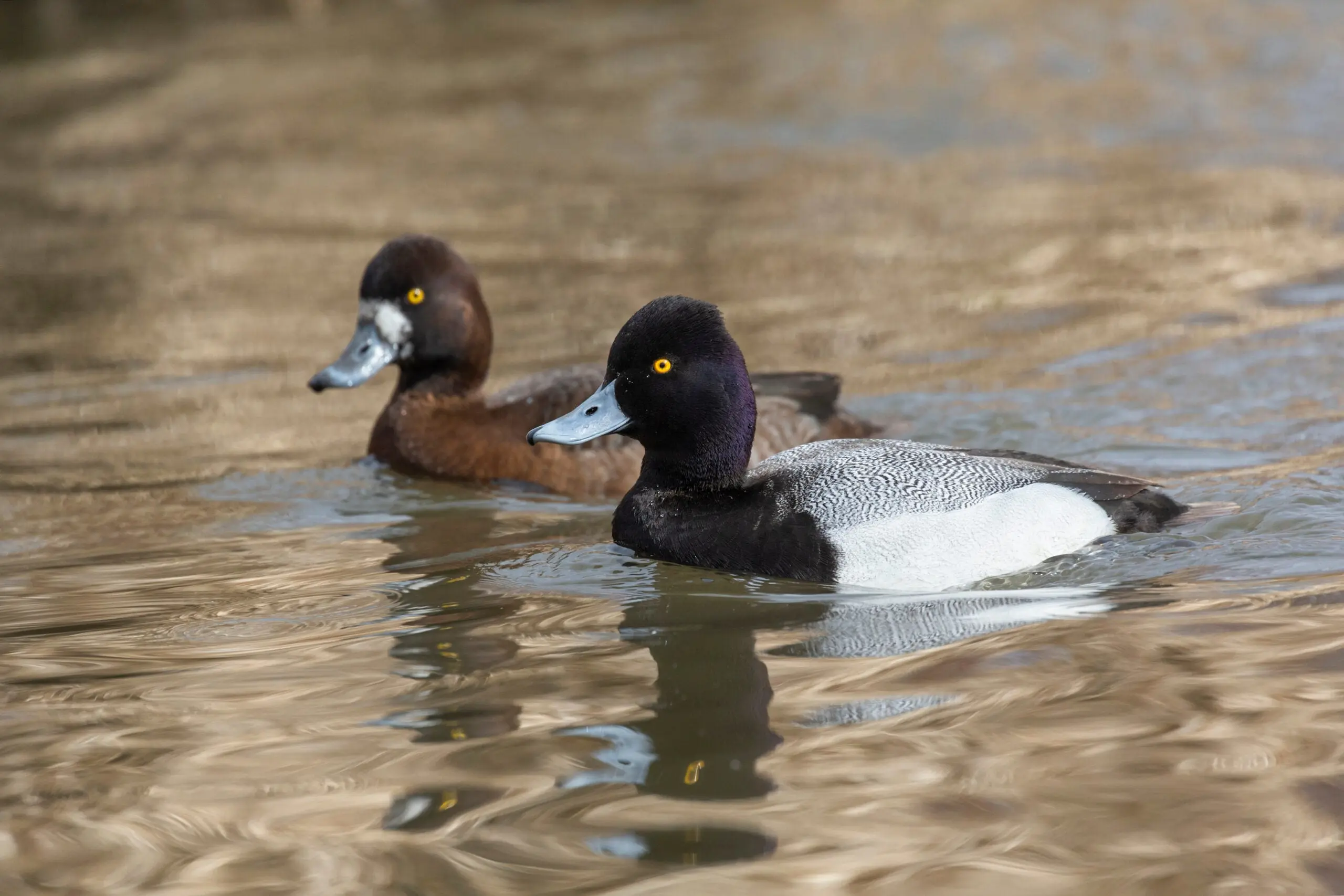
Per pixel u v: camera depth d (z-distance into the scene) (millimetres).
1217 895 5305
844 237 19547
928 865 5539
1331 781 6055
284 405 13805
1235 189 21016
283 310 16844
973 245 18984
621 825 5875
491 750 6566
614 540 9711
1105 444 11656
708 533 9141
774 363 14523
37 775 6461
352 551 9898
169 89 29641
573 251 19141
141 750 6691
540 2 38000
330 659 7789
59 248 19859
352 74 30844
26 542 10211
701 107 27781
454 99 28656
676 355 9227
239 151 25109
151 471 11922
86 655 7953
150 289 17859
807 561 8797
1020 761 6312
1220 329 14672
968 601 8336
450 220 20797
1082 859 5547
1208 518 9180
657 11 37125
